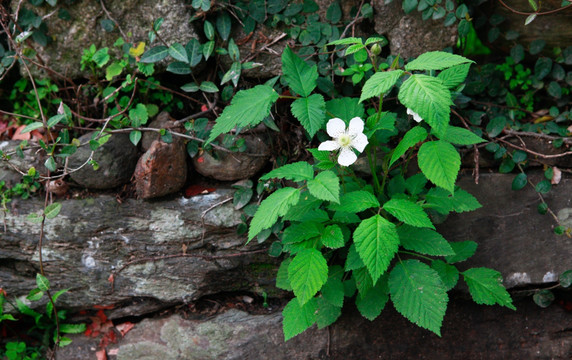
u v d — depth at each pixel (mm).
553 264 985
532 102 1022
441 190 932
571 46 1000
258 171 996
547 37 1009
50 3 965
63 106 954
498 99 1022
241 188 985
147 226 985
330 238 886
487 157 997
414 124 983
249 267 1001
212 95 1018
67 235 987
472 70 1011
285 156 1001
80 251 993
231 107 893
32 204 989
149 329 1019
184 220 984
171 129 984
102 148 977
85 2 978
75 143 950
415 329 997
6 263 1009
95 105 1006
